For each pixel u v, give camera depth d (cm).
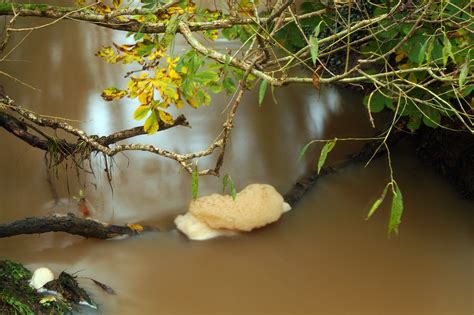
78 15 426
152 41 435
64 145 488
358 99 689
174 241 492
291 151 610
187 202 538
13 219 506
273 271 466
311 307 432
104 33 821
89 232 479
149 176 567
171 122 421
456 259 480
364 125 653
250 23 403
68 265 461
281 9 358
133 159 586
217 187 556
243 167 584
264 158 598
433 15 428
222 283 453
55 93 679
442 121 558
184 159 418
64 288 416
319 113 672
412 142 615
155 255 477
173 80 412
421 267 471
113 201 535
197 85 408
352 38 648
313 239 499
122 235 492
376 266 471
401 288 450
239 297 440
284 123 654
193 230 494
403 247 491
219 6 655
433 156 586
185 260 474
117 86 696
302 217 522
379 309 431
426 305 434
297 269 468
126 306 426
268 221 504
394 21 397
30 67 728
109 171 567
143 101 409
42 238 488
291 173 580
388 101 474
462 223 519
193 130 632
